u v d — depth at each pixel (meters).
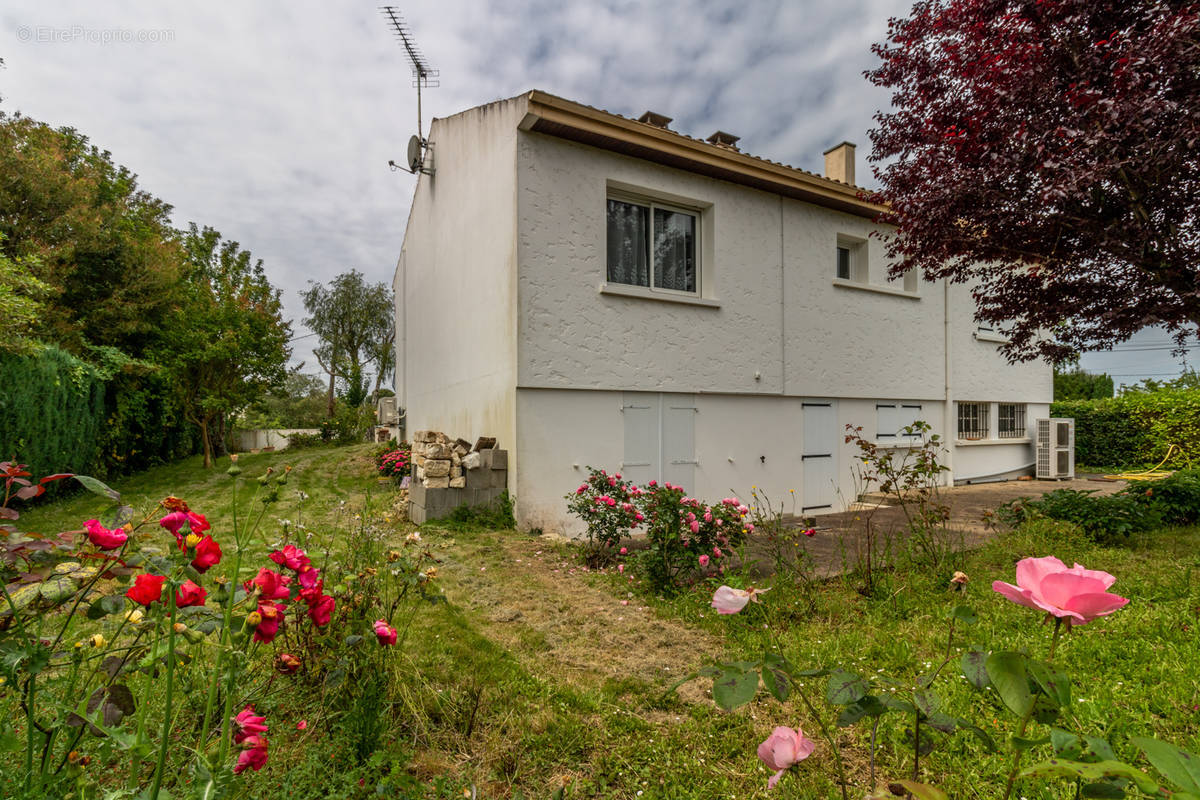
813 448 9.47
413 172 11.24
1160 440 13.98
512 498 6.84
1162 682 2.73
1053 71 4.90
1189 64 4.13
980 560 5.08
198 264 19.94
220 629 1.65
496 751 2.27
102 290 12.25
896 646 3.19
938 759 2.18
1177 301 5.33
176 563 1.39
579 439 7.27
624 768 2.21
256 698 2.04
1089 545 5.54
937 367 11.22
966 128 5.56
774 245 9.02
